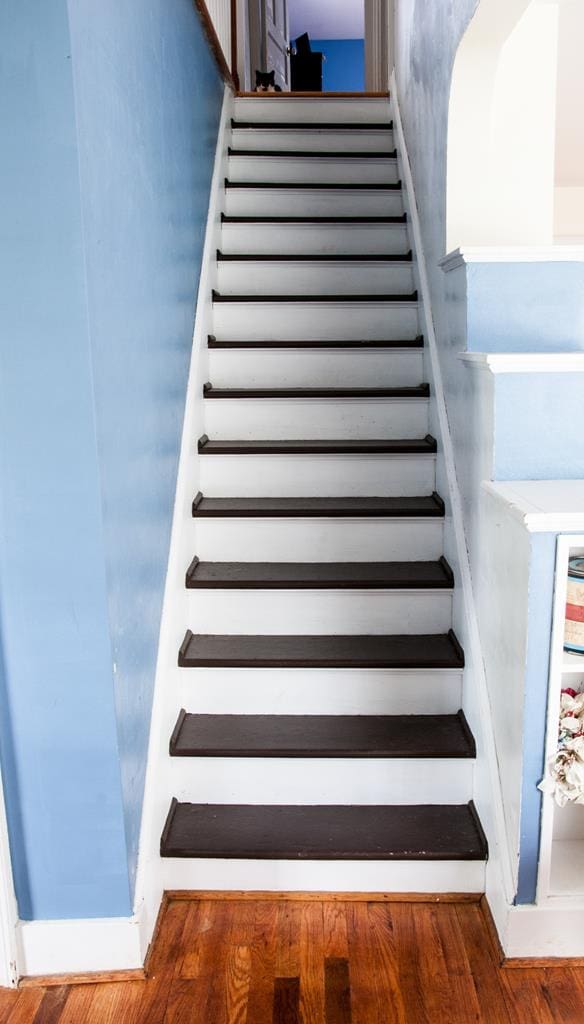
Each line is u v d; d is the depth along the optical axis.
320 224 3.57
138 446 1.95
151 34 2.25
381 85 5.31
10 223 1.49
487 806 2.04
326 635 2.52
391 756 2.17
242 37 4.96
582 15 3.54
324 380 3.14
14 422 1.57
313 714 2.37
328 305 3.26
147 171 2.12
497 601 1.95
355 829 2.12
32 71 1.44
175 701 2.28
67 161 1.47
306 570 2.57
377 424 2.97
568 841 2.04
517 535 1.75
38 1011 1.77
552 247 2.03
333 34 9.69
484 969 1.86
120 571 1.77
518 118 2.50
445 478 2.58
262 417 2.98
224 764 2.21
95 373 1.58
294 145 4.08
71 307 1.52
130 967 1.86
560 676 1.72
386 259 3.41
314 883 2.08
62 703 1.71
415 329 3.28
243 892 2.10
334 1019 1.72
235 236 3.59
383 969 1.86
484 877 2.06
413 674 2.34
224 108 4.00
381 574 2.52
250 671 2.34
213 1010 1.75
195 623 2.53
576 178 6.99
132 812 1.86
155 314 2.19
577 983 1.81
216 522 2.66
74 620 1.66
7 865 1.79
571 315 2.08
